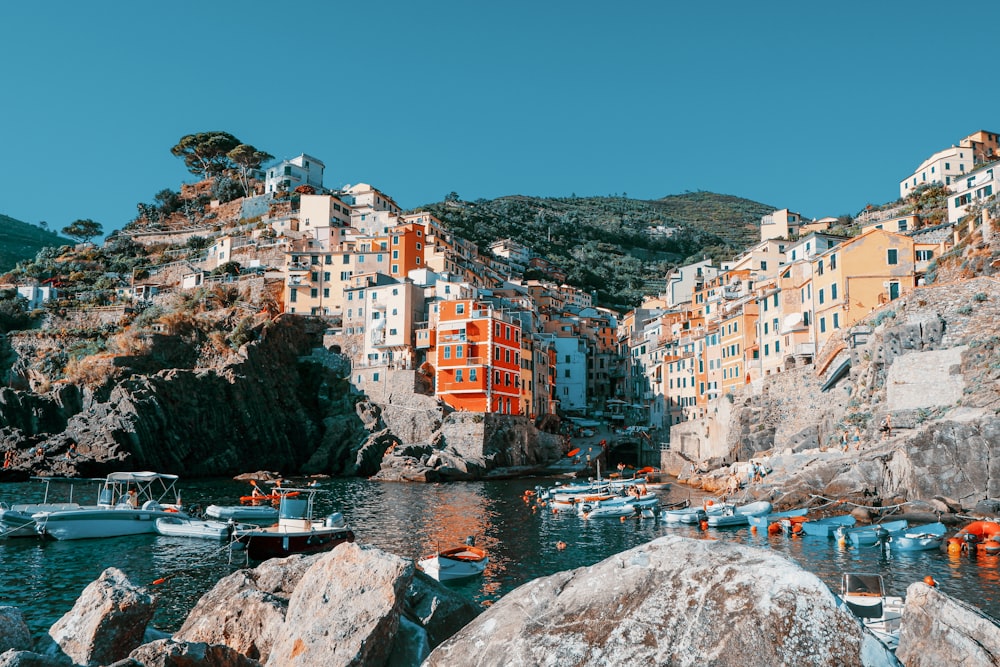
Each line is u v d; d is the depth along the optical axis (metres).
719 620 5.18
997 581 31.78
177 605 28.58
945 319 58.50
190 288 132.38
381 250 135.50
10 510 43.50
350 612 8.88
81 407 94.06
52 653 10.98
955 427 48.09
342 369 113.75
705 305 119.94
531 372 117.81
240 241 148.00
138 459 86.38
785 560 5.55
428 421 100.75
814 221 162.75
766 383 75.81
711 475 72.75
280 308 126.94
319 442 105.31
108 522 43.59
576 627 5.59
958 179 116.75
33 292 127.38
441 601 13.38
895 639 16.78
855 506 50.09
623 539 45.72
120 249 164.00
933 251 71.44
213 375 99.12
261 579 14.78
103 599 11.53
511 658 5.55
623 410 141.88
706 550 5.90
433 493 74.56
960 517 45.25
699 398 104.00
